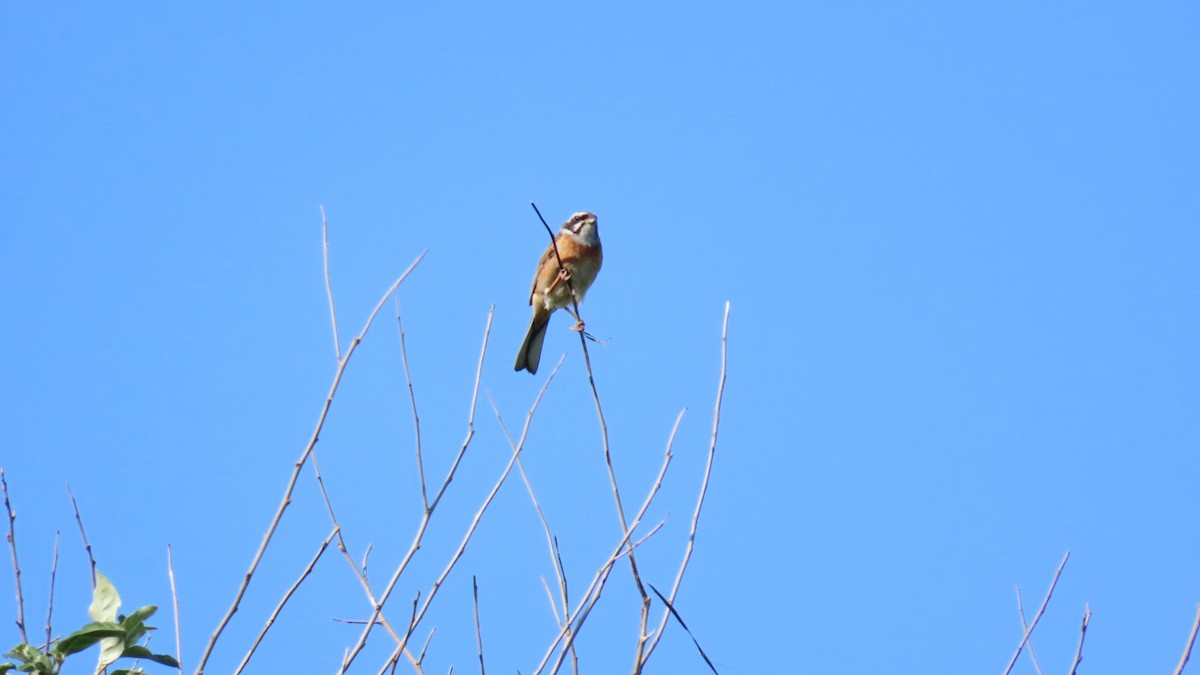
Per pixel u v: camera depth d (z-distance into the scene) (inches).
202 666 325.4
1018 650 381.1
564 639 374.6
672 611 382.6
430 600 369.4
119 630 336.2
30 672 331.0
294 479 358.9
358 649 353.7
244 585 339.6
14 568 358.0
